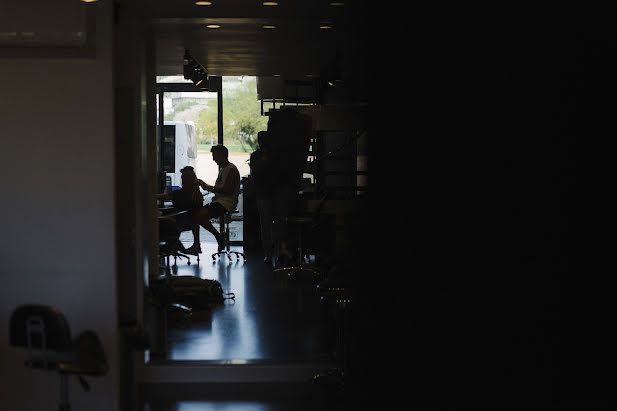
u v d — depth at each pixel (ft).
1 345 17.13
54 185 17.06
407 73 19.72
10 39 16.81
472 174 16.44
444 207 17.78
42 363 13.98
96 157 17.06
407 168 19.63
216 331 23.44
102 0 16.89
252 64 31.71
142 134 19.06
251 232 43.27
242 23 20.79
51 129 17.02
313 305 27.40
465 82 16.78
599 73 13.48
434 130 18.37
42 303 17.13
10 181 17.02
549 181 14.39
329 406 17.95
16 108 16.97
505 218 15.55
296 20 20.80
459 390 16.53
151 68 23.36
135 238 18.37
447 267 17.58
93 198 17.08
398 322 19.11
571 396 13.96
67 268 17.12
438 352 17.65
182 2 18.51
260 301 28.25
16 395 17.24
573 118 13.88
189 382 19.31
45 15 16.79
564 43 13.91
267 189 34.14
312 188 39.55
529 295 14.90
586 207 13.79
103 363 14.24
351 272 21.38
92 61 16.98
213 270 35.81
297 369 19.35
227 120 46.01
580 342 13.91
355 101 27.30
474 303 16.37
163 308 20.47
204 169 47.37
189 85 43.80
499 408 15.58
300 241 32.99
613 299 13.53
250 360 19.77
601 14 13.37
